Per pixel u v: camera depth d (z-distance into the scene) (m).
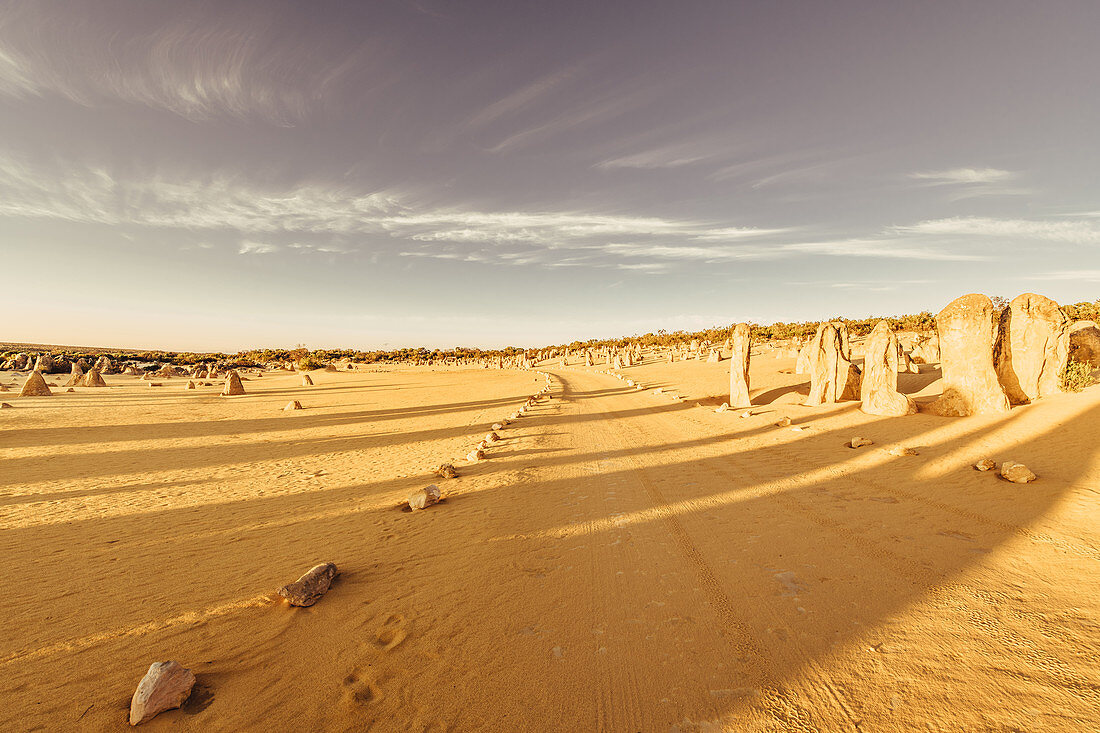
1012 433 10.73
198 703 3.26
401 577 5.34
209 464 13.11
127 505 8.92
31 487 10.52
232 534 7.08
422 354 162.12
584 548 6.04
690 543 6.01
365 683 3.45
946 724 2.78
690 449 12.73
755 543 5.89
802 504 7.39
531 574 5.31
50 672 3.63
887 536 5.86
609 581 5.04
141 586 5.24
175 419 23.61
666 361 66.88
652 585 4.89
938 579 4.66
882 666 3.36
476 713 3.09
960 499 7.07
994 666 3.27
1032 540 5.43
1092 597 4.13
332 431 19.75
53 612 4.64
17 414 23.78
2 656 3.87
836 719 2.87
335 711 3.16
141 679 3.46
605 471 10.56
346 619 4.41
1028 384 14.16
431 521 7.46
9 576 5.57
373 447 15.78
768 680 3.29
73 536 7.07
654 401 26.34
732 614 4.21
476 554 5.98
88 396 35.19
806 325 92.69
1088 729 2.66
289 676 3.56
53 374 62.84
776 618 4.11
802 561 5.27
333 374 76.88
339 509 8.43
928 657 3.43
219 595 4.99
